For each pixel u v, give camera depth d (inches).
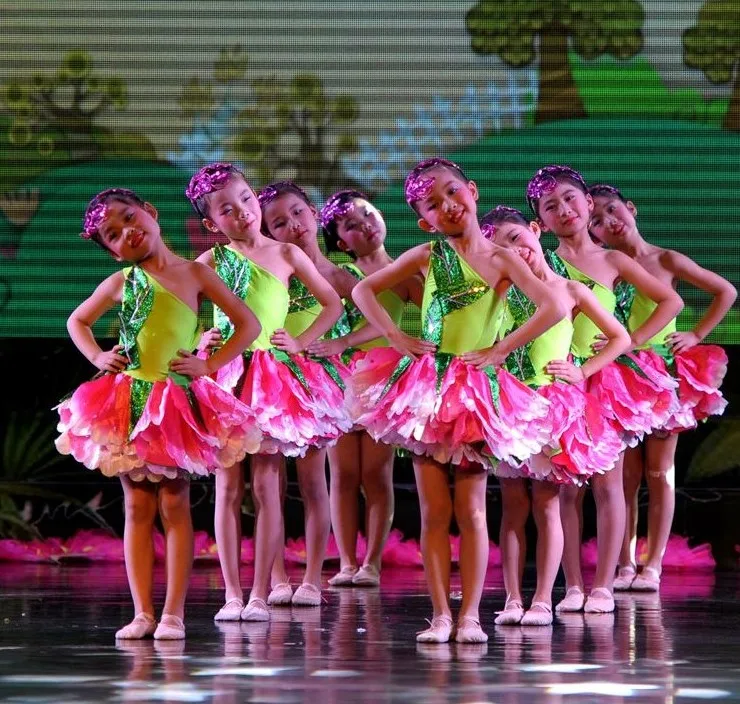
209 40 621.6
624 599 435.2
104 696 242.4
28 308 617.0
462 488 320.2
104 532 585.0
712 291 501.4
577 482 366.0
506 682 258.7
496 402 315.3
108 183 621.3
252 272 398.0
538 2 619.2
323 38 620.7
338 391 420.8
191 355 324.8
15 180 619.2
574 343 424.8
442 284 323.9
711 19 618.5
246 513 568.7
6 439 597.0
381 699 240.5
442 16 621.3
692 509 582.9
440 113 621.0
